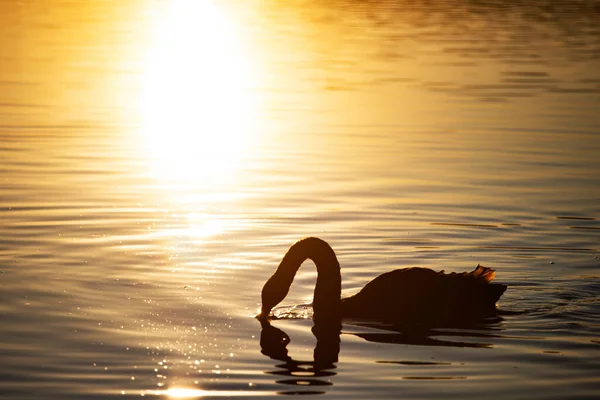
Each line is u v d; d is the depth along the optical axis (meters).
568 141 39.16
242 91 51.41
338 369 17.03
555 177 33.47
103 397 15.67
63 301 20.52
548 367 17.09
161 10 92.25
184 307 20.38
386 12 90.88
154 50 66.00
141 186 31.77
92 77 54.31
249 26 80.56
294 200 30.28
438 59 61.47
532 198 30.66
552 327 19.36
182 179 32.84
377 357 17.66
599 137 39.81
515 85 52.28
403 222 27.95
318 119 43.94
